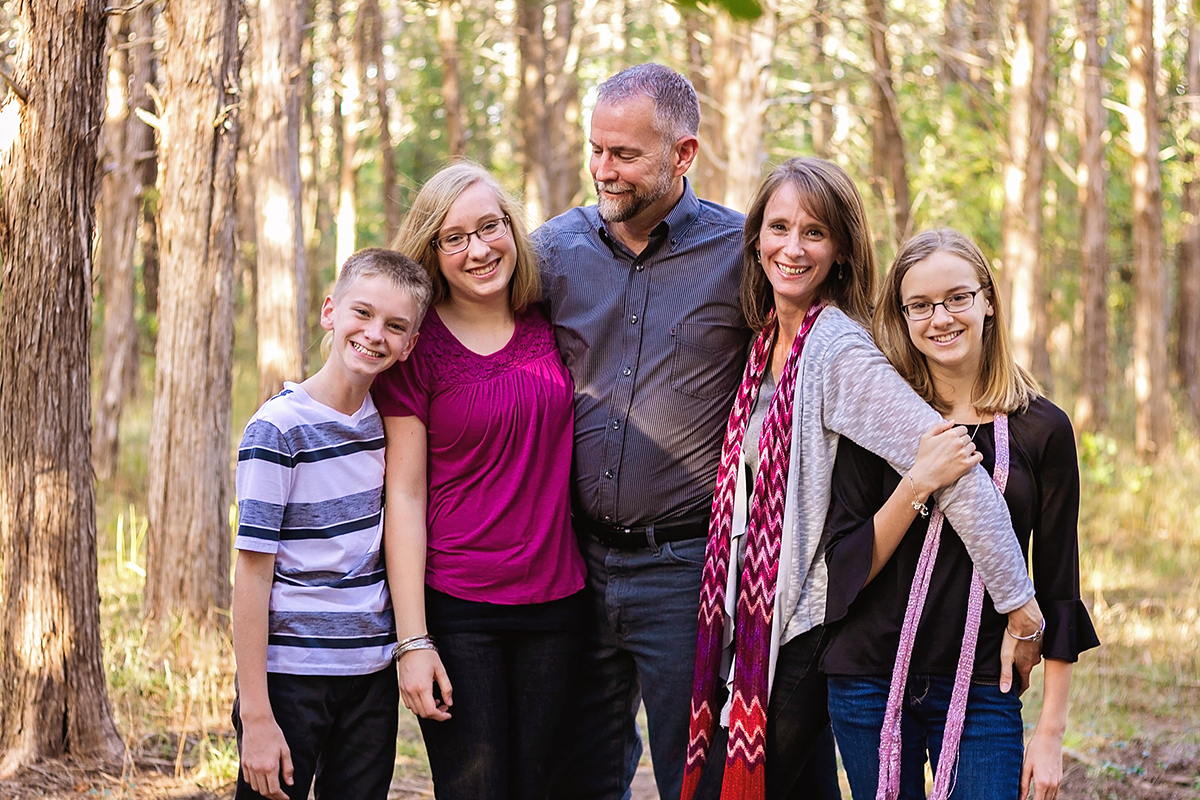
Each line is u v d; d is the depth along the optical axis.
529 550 2.86
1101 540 9.22
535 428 2.88
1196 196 16.50
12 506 4.03
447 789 2.87
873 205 11.87
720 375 3.03
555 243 3.17
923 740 2.60
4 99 3.93
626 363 3.03
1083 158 13.20
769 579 2.72
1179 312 16.77
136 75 9.72
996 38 13.70
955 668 2.54
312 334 14.52
